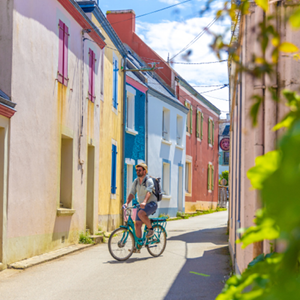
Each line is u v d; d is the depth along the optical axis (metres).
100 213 14.44
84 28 12.61
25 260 8.54
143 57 26.27
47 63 9.87
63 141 11.68
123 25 26.47
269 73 1.01
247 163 5.23
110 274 7.56
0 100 7.55
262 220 0.80
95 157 13.70
